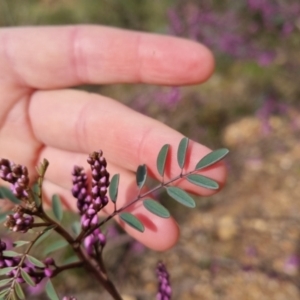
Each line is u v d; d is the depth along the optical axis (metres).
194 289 0.31
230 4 0.38
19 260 0.14
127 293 0.30
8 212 0.16
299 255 0.31
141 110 0.39
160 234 0.18
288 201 0.34
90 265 0.15
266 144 0.37
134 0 0.45
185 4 0.37
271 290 0.30
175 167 0.17
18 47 0.22
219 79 0.42
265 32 0.38
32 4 0.48
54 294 0.14
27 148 0.21
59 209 0.17
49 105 0.21
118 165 0.19
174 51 0.21
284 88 0.40
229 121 0.39
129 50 0.21
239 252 0.32
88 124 0.19
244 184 0.36
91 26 0.22
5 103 0.22
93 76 0.22
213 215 0.34
